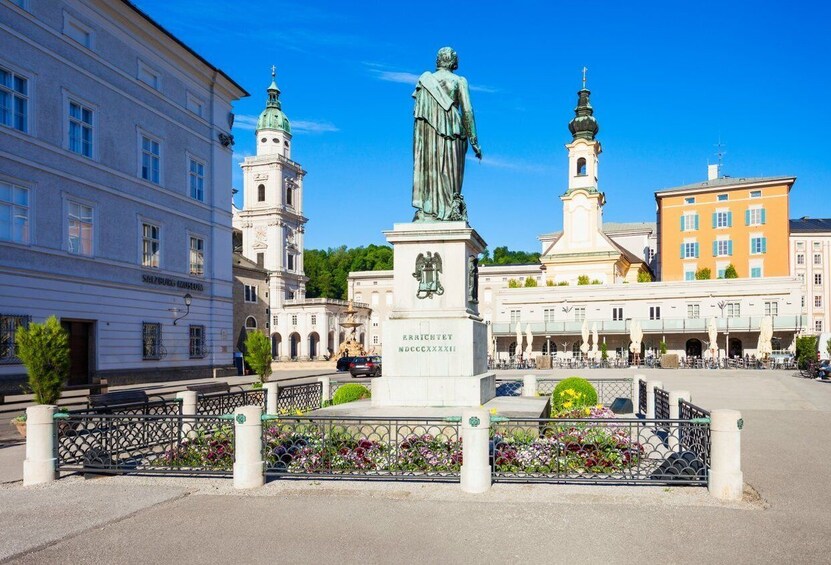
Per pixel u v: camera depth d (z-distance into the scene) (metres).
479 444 8.97
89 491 9.19
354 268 131.00
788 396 24.67
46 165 29.05
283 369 61.59
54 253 29.33
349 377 42.03
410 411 12.52
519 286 69.31
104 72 32.78
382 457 9.71
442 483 9.34
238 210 96.31
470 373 12.98
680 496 8.64
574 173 75.69
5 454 12.80
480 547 6.67
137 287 34.75
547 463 9.57
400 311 13.31
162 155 37.25
